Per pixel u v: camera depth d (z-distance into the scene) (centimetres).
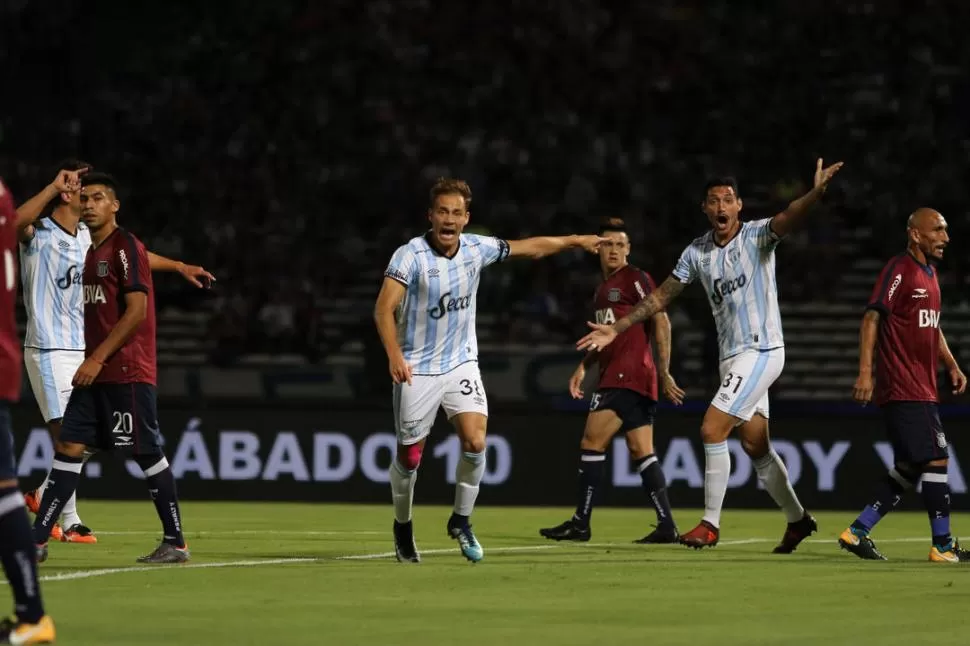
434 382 2353
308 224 7231
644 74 7950
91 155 7756
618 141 7594
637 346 3194
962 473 4681
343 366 5384
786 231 2720
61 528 2977
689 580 2211
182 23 8212
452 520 2480
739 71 7900
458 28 8125
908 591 2069
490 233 7038
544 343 6341
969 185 7175
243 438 4878
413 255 2306
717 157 7525
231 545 2939
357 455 4859
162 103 7919
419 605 1847
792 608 1847
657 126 7781
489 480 4834
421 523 3803
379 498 4844
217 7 8238
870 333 2634
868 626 1672
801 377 6241
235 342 6391
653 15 8081
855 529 2677
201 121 7844
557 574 2286
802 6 8050
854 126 7606
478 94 7919
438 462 4791
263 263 6875
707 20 8081
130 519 3875
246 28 8188
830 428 4753
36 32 8094
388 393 5347
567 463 4816
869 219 7125
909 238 2672
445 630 1611
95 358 2331
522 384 5353
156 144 7762
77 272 2948
